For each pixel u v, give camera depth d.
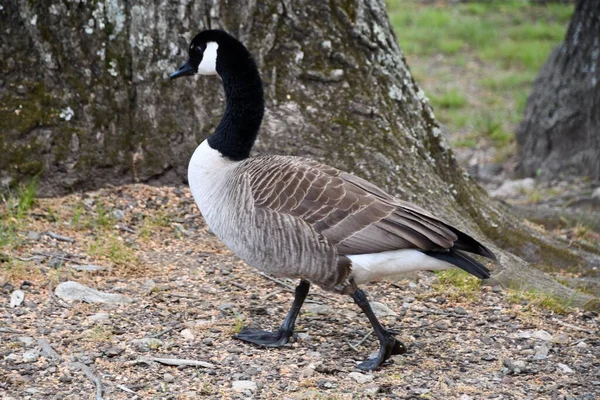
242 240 7.21
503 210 11.87
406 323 8.32
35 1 10.20
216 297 8.59
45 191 10.27
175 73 8.56
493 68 24.98
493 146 19.30
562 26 28.62
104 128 10.51
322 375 6.98
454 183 11.31
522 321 8.52
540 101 17.70
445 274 9.56
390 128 10.55
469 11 31.14
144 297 8.42
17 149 10.12
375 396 6.59
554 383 7.05
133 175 10.68
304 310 8.47
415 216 6.93
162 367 6.97
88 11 10.37
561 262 11.06
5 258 8.83
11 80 10.30
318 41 10.56
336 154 10.23
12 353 7.04
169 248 9.66
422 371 7.17
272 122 10.34
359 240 6.85
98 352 7.16
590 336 8.27
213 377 6.84
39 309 7.95
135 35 10.46
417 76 24.20
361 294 7.10
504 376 7.14
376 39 10.88
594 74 16.48
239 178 7.35
